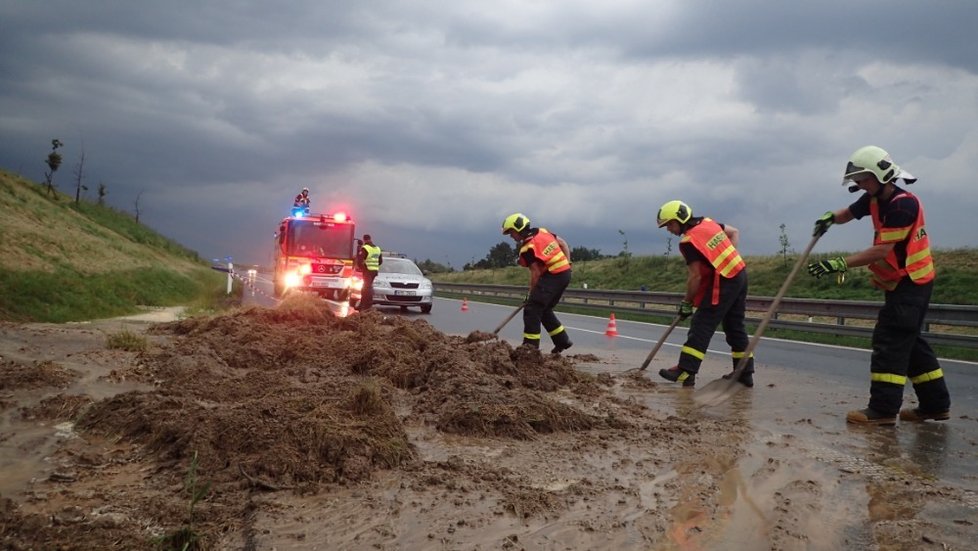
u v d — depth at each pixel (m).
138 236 33.72
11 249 14.16
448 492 3.52
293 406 4.52
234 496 3.35
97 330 8.73
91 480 3.56
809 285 19.84
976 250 17.81
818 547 2.95
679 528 3.12
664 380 7.69
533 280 8.92
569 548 2.89
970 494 3.68
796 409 6.06
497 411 4.90
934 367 5.61
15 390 5.27
